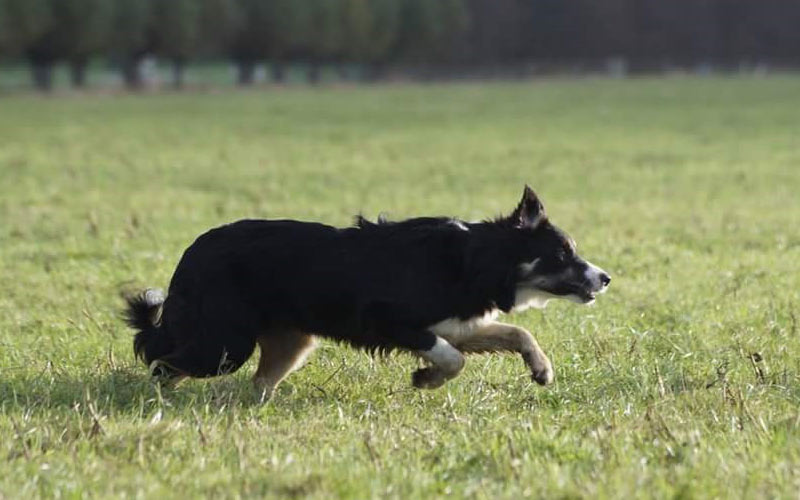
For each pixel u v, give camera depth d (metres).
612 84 106.56
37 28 86.81
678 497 7.07
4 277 16.30
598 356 11.36
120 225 21.69
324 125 57.06
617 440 8.23
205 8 100.62
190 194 27.97
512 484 7.37
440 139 48.16
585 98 81.62
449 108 71.12
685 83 106.56
